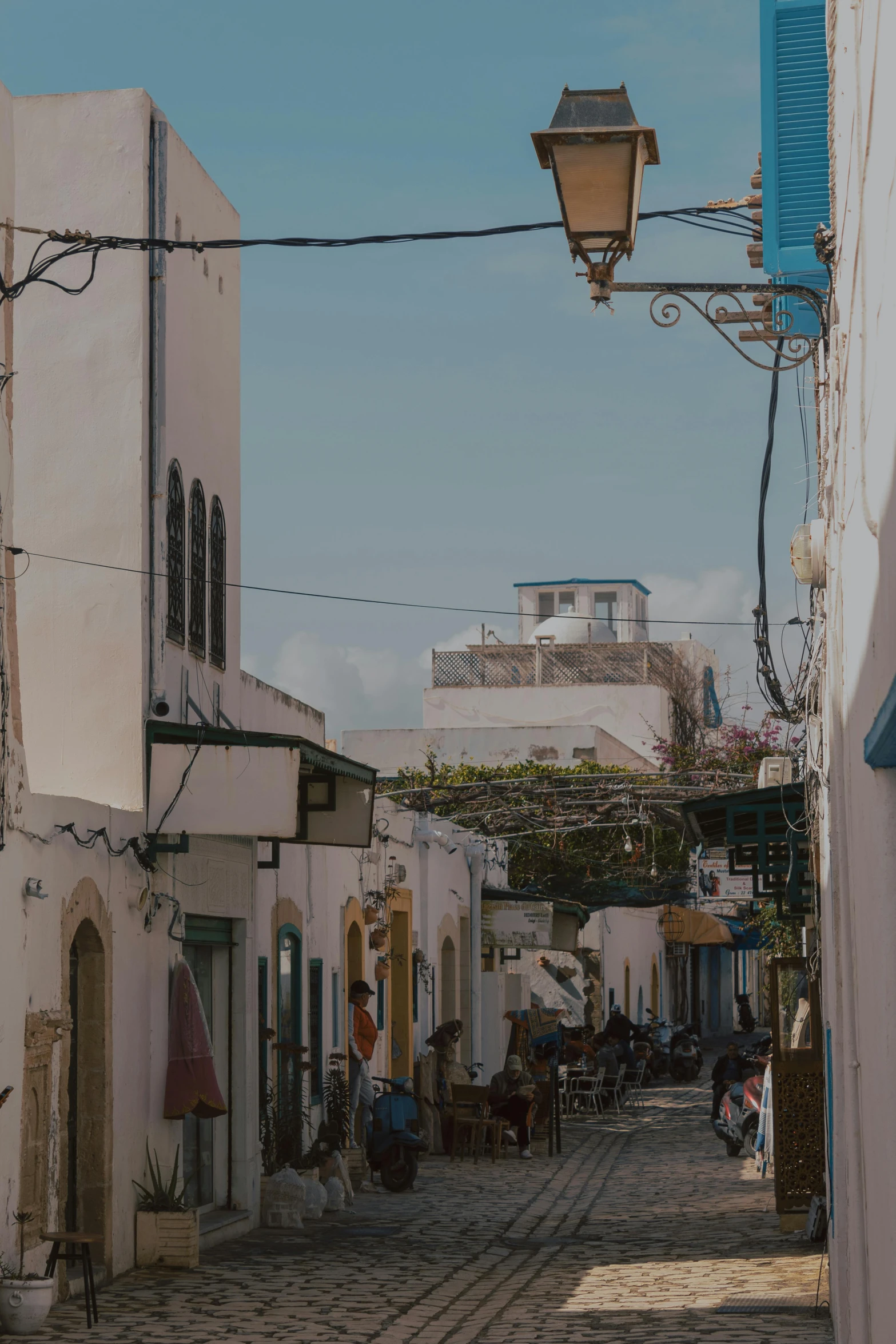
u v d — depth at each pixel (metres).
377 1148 18.23
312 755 13.62
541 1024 26.69
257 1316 10.65
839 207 7.30
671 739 52.81
